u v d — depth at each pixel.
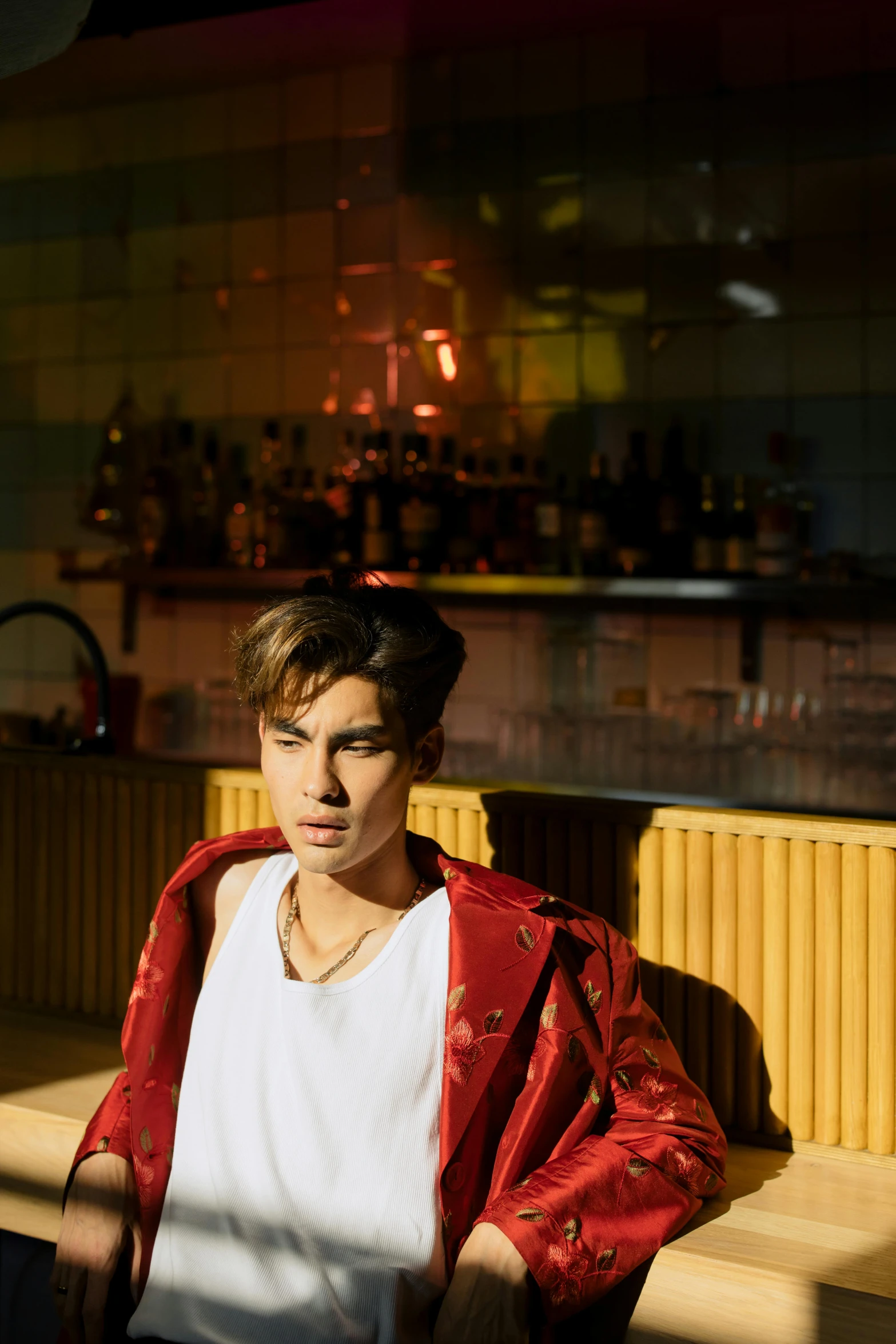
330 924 0.95
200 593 2.90
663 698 2.50
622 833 1.14
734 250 2.50
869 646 2.40
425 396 2.75
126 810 1.38
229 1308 0.88
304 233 2.86
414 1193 0.86
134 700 2.90
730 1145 1.10
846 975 1.05
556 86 2.63
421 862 1.00
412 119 2.75
